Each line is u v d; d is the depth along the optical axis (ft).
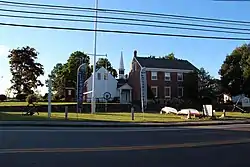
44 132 50.85
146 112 130.11
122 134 51.19
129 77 195.21
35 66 220.84
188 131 57.98
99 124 66.44
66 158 30.78
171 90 181.37
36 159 29.94
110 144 40.16
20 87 218.18
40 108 122.72
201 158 32.78
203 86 168.35
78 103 98.73
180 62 190.80
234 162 31.27
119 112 128.36
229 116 104.42
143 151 35.68
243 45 183.21
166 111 118.32
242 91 177.47
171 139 46.37
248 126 71.92
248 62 174.70
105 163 29.22
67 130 55.21
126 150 35.94
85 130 56.24
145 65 179.32
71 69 244.83
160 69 180.45
